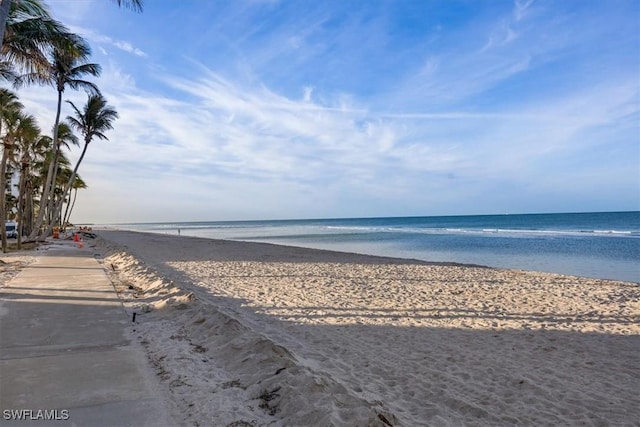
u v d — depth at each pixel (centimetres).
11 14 934
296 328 660
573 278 1259
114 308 630
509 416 366
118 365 385
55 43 1034
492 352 554
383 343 587
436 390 420
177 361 407
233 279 1216
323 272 1397
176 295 729
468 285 1130
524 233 4378
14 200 5016
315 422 289
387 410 337
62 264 1230
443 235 4394
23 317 554
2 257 1504
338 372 452
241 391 347
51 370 365
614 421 360
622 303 891
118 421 277
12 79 1291
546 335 642
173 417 289
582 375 473
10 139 1814
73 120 2672
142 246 2659
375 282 1178
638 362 520
